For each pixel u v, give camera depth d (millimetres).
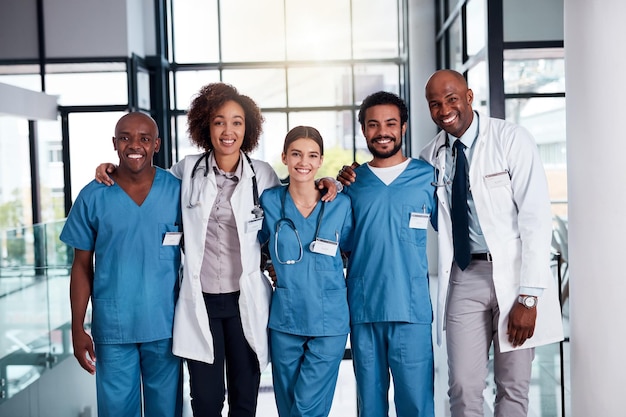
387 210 2322
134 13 8141
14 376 4398
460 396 2357
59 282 5000
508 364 2354
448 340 2387
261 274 2371
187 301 2299
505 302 2277
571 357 2416
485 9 5082
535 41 5047
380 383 2430
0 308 4355
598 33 2193
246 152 2504
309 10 8883
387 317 2311
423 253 2365
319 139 2301
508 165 2277
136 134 2230
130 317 2281
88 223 2303
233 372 2406
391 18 8945
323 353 2340
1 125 7922
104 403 2326
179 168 2473
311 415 2371
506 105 5086
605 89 2184
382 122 2299
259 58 8953
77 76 7879
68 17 7816
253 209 2309
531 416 3295
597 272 2248
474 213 2320
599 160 2213
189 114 2404
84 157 7961
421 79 8516
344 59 8945
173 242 2316
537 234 2219
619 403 2229
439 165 2373
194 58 8945
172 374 2375
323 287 2324
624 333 2205
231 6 8883
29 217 7984
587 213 2270
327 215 2326
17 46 7840
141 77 8383
